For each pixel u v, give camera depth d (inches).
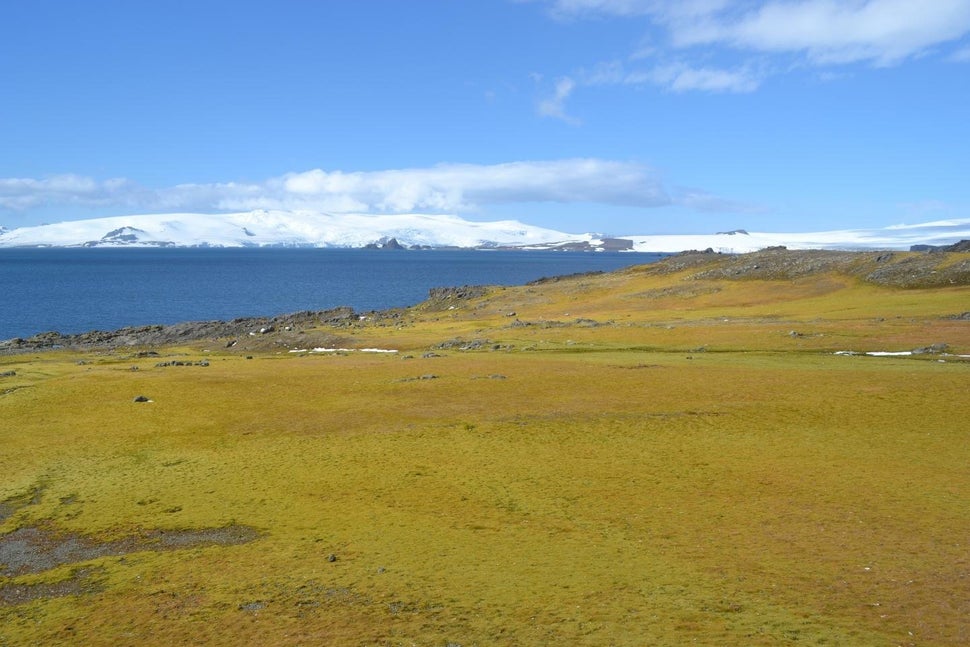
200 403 2476.6
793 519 1282.0
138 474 1739.7
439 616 954.7
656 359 3073.3
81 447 1987.0
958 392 2142.0
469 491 1519.4
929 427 1849.2
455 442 1904.5
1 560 1273.4
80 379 2930.6
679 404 2203.5
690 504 1392.7
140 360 3772.1
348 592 1052.5
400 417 2196.1
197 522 1408.7
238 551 1251.8
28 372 3179.1
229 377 2945.4
